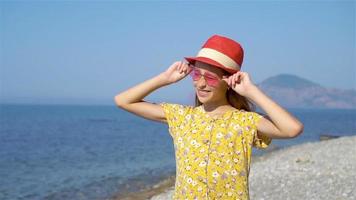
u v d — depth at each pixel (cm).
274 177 1527
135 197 1525
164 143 4069
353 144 2614
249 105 479
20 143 4050
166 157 2825
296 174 1565
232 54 456
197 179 446
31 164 2556
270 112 425
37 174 2147
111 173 2125
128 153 3125
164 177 1959
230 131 449
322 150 2408
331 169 1633
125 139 4591
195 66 469
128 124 8619
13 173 2188
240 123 450
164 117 488
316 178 1460
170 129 481
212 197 443
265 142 451
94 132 5806
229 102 478
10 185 1850
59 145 3847
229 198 443
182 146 461
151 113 491
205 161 446
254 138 448
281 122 419
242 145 446
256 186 1385
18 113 16162
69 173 2159
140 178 1948
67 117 12419
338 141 2934
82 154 3086
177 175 465
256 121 446
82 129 6506
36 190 1738
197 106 491
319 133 6006
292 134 417
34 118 11125
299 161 1914
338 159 1950
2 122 8581
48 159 2803
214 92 461
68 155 3028
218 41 461
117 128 6975
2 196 1631
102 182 1862
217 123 455
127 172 2148
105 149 3450
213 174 443
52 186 1809
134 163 2519
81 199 1548
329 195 1205
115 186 1767
